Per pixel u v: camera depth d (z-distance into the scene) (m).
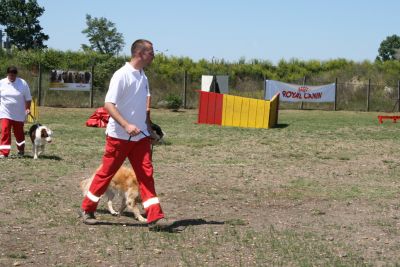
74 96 37.91
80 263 6.36
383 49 103.25
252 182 12.09
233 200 10.22
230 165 14.30
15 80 14.18
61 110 33.66
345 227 8.31
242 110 25.67
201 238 7.49
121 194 8.52
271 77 50.44
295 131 23.94
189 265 6.32
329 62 53.53
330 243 7.40
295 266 6.36
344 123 28.94
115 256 6.63
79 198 9.99
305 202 10.16
